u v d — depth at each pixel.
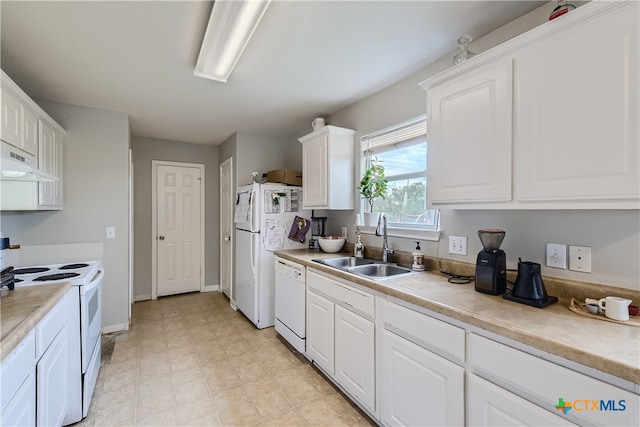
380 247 2.57
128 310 3.16
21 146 1.93
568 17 1.12
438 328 1.32
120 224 3.09
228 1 1.41
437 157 1.65
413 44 1.88
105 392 2.07
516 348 1.06
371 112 2.67
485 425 1.13
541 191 1.22
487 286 1.48
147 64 2.10
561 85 1.16
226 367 2.41
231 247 4.00
